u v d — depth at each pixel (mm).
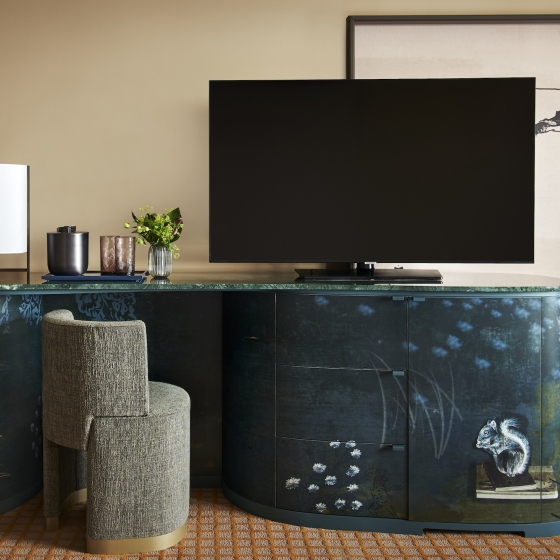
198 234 2857
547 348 2291
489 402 2295
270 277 2629
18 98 2793
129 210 2838
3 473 2477
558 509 2322
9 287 2316
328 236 2576
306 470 2381
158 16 2799
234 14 2807
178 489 2240
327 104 2543
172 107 2820
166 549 2213
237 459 2537
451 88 2521
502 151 2527
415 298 2293
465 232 2557
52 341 2180
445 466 2316
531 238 2543
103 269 2531
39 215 2826
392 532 2352
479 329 2285
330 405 2354
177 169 2836
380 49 2807
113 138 2820
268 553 2191
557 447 2311
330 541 2283
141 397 2139
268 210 2574
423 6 2811
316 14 2811
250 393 2463
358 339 2330
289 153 2559
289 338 2373
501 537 2332
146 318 2760
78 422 2145
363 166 2553
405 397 2322
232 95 2553
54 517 2342
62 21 2783
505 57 2803
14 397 2498
